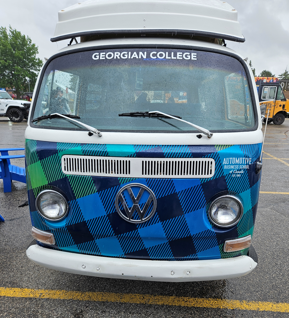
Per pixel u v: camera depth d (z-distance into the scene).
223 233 2.13
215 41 2.60
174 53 2.38
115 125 2.20
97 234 2.15
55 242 2.26
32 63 47.72
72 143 2.12
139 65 2.36
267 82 20.88
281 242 3.84
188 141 2.04
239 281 2.99
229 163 2.05
